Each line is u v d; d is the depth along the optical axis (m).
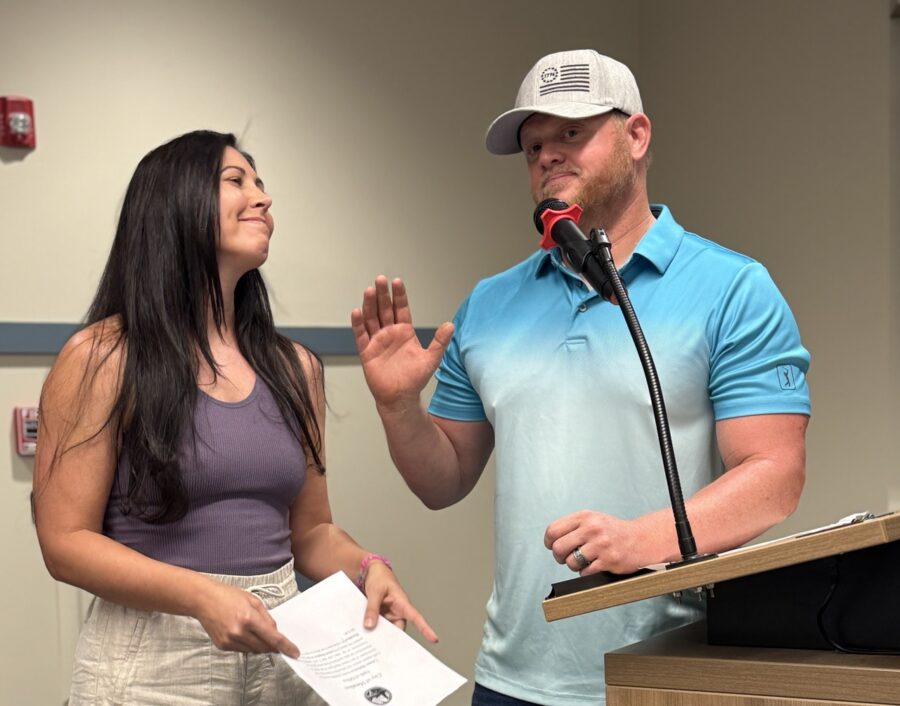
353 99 3.25
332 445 3.16
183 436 1.59
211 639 1.51
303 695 1.68
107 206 2.75
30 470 2.61
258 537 1.65
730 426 1.59
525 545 1.71
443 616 3.43
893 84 3.12
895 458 3.13
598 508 1.66
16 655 2.57
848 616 1.04
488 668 1.76
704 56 3.74
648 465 1.64
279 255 3.06
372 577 1.69
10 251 2.60
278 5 3.08
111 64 2.76
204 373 1.67
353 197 3.24
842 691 0.96
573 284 1.77
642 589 1.05
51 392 1.59
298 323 3.10
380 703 1.37
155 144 2.83
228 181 1.73
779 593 1.08
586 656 1.63
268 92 3.06
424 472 1.82
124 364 1.59
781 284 3.46
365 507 3.23
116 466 1.60
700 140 3.77
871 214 3.17
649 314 1.68
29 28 2.63
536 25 3.74
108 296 1.69
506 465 1.77
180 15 2.88
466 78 3.54
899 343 3.13
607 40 3.95
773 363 1.59
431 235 3.44
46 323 2.62
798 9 3.38
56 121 2.67
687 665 1.04
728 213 3.66
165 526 1.60
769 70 3.49
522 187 3.71
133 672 1.54
